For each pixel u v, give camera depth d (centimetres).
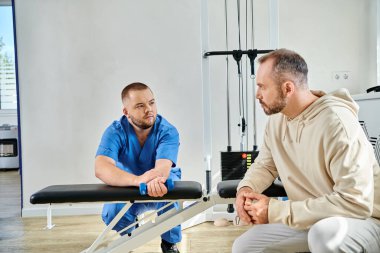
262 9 265
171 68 268
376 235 98
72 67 265
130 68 266
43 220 257
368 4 272
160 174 129
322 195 106
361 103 209
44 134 265
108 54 265
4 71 554
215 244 205
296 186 114
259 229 123
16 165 527
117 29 265
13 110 552
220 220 239
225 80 268
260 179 123
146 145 168
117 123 166
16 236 222
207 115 203
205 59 203
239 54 196
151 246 205
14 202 317
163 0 266
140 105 157
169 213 133
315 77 272
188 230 230
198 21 267
